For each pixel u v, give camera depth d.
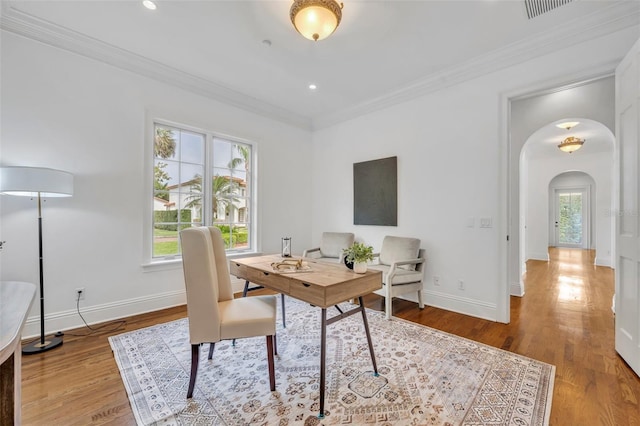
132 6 2.17
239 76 3.30
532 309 3.22
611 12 2.17
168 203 3.30
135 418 1.48
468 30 2.43
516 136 3.96
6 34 2.28
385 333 2.54
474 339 2.43
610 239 5.95
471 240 3.04
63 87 2.54
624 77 2.05
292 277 1.78
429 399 1.63
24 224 2.37
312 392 1.70
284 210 4.48
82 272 2.63
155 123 3.19
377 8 2.16
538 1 2.09
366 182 4.05
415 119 3.53
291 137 4.58
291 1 2.10
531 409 1.54
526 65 2.66
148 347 2.25
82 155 2.63
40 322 2.34
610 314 3.04
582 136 5.25
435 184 3.34
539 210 6.95
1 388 1.01
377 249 3.99
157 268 3.12
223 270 2.14
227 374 1.89
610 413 1.51
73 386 1.75
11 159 2.31
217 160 3.78
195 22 2.36
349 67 3.08
